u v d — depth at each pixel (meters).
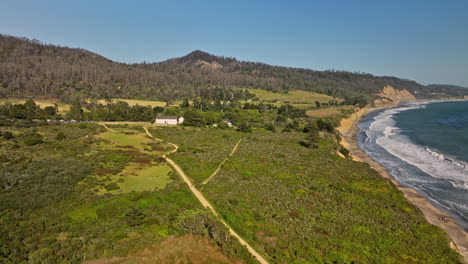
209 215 38.28
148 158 65.19
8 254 27.22
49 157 57.19
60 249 29.16
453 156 82.19
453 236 39.72
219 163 65.38
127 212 37.31
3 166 48.31
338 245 33.16
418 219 41.75
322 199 46.72
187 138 91.44
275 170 61.72
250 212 40.56
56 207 37.69
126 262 27.92
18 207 36.00
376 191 51.50
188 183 52.09
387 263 30.03
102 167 55.78
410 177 66.00
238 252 30.98
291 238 34.38
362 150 96.94
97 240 31.27
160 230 34.66
